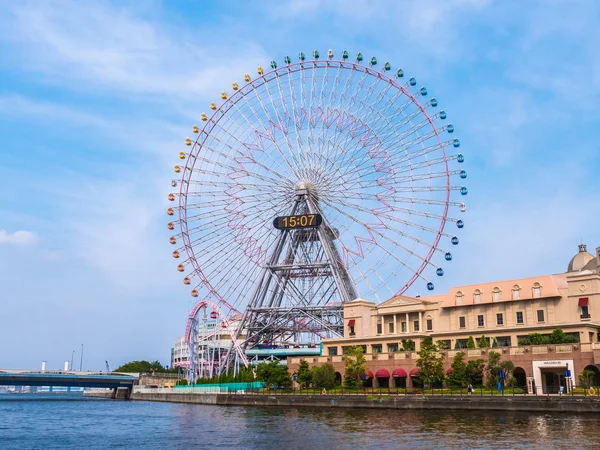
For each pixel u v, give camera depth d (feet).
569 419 284.61
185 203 545.44
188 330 644.69
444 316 471.21
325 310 546.67
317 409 402.93
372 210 510.99
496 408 333.01
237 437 265.34
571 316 417.28
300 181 537.24
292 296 561.84
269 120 543.80
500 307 447.01
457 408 348.59
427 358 410.52
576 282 419.74
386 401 380.78
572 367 365.81
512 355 390.63
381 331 501.56
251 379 536.01
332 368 474.49
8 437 291.79
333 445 228.22
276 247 569.64
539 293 431.02
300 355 568.82
